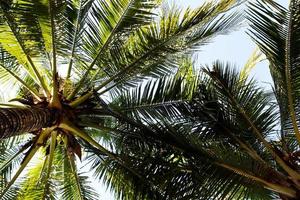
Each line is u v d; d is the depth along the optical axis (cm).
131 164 772
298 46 692
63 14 710
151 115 792
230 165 699
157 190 748
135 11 742
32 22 696
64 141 786
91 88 816
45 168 871
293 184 721
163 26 780
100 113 799
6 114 633
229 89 786
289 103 740
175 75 822
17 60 831
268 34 697
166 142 729
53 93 764
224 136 766
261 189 736
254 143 766
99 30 770
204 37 793
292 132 771
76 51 788
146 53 793
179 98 797
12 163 877
